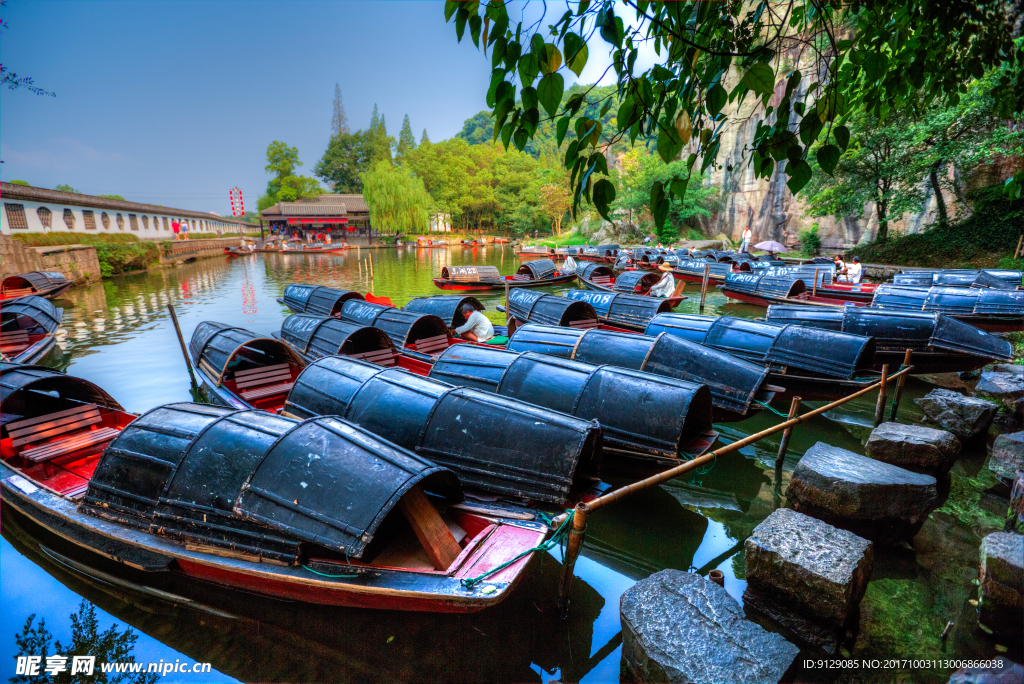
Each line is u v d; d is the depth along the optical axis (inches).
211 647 150.0
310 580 142.5
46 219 995.9
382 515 140.6
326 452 156.9
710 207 1637.6
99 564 180.2
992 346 323.3
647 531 202.8
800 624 140.6
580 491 187.6
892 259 902.4
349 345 355.3
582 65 74.9
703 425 234.2
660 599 137.2
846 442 276.4
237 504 151.6
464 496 179.8
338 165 3324.3
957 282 588.7
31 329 473.7
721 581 152.0
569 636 151.5
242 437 165.0
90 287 864.3
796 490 192.1
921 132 758.5
